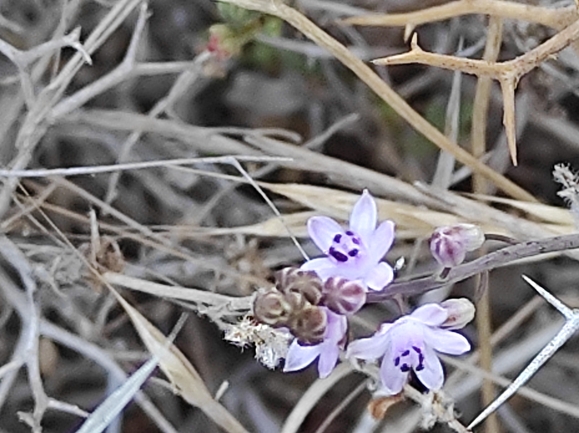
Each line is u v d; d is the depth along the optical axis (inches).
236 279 5.5
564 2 5.4
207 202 6.1
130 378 4.5
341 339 3.5
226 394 6.0
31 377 4.8
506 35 5.8
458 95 5.8
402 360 3.6
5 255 5.2
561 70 6.0
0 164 5.5
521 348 5.7
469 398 5.9
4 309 5.8
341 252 3.6
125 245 6.0
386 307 5.7
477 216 5.2
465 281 5.7
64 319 5.8
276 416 6.1
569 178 4.4
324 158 5.6
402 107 5.3
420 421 5.5
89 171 4.8
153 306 5.9
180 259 5.8
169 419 6.1
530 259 5.3
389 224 3.6
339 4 5.9
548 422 6.1
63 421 6.1
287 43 6.1
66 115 5.6
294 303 3.2
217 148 5.9
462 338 3.6
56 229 5.2
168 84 6.8
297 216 5.3
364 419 5.4
